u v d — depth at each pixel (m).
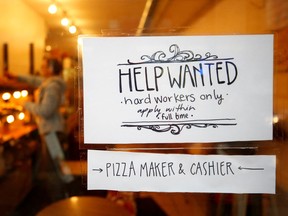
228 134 0.58
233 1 0.64
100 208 1.36
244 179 0.59
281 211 0.60
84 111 0.58
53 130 2.49
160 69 0.57
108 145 0.58
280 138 0.57
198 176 0.59
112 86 0.57
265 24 0.61
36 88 2.62
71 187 1.88
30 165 2.38
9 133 2.07
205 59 0.57
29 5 1.66
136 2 0.71
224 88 0.57
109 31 0.57
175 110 0.57
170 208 1.41
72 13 0.77
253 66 0.57
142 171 0.59
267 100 0.57
